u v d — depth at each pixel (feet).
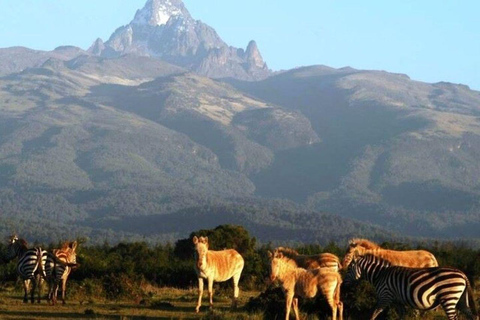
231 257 159.43
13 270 207.51
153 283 214.07
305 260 148.97
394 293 128.06
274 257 134.62
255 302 148.77
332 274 133.69
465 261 211.20
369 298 140.56
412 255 142.72
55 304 164.86
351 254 139.95
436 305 123.85
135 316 148.15
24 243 177.27
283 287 135.23
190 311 156.35
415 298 124.67
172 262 235.61
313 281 133.59
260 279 203.72
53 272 164.66
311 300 142.31
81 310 156.15
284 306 142.51
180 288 209.67
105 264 214.48
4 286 199.72
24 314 149.48
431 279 123.75
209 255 156.04
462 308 123.34
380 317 138.72
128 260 232.73
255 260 211.61
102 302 171.12
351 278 139.54
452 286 122.21
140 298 175.42
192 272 212.64
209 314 142.72
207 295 184.03
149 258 254.27
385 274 129.59
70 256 168.45
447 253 225.35
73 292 176.76
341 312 134.31
